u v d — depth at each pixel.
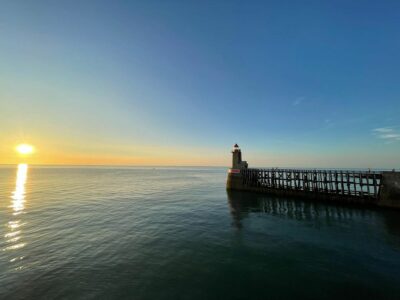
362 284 9.71
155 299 8.61
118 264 11.54
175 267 11.23
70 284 9.64
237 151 41.38
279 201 29.78
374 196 24.28
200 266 11.37
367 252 13.12
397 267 11.24
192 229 17.75
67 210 24.72
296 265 11.48
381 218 20.42
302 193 30.14
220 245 14.29
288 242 14.82
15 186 50.06
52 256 12.49
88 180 70.56
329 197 27.47
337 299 8.69
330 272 10.76
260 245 14.30
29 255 12.62
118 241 14.92
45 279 10.04
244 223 19.56
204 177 92.25
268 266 11.38
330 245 14.23
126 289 9.28
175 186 52.91
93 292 9.06
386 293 9.06
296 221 20.05
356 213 22.41
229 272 10.74
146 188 48.12
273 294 8.98
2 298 8.70
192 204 28.67
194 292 9.09
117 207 26.62
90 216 21.97
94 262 11.75
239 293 9.04
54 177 84.38
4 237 15.62
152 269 11.01
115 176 95.56
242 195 35.50
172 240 15.18
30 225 18.72
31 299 8.65
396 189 22.56
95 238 15.49
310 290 9.27
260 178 36.44
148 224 19.17
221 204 28.58
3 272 10.66
